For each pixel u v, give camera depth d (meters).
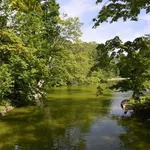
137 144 14.81
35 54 28.19
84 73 46.44
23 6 16.77
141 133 17.28
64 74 38.12
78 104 30.55
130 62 8.55
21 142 15.34
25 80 27.77
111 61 9.23
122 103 28.72
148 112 22.52
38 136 16.67
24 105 29.67
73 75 44.59
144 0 6.75
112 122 20.70
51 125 19.78
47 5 34.12
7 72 22.91
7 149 14.02
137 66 8.73
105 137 16.34
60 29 38.69
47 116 23.38
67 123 20.52
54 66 37.31
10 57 23.14
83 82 49.16
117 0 7.44
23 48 20.16
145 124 19.97
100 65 9.20
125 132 17.58
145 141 15.39
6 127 19.22
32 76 27.95
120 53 8.71
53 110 26.56
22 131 18.00
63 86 59.44
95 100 34.09
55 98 36.41
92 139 15.91
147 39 8.26
